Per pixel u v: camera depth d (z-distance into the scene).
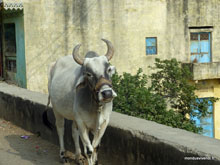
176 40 15.54
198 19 15.81
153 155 4.23
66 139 5.94
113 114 5.58
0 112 8.40
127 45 14.68
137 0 14.66
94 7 14.00
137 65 14.90
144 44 14.96
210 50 16.31
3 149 5.93
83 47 13.97
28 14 12.95
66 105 4.86
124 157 4.71
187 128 8.73
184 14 15.55
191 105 11.34
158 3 15.04
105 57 4.22
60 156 5.40
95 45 14.16
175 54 15.59
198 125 16.09
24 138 6.67
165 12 15.20
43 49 13.34
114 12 14.34
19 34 13.28
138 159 4.47
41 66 13.36
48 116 6.42
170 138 4.12
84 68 4.20
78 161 5.25
